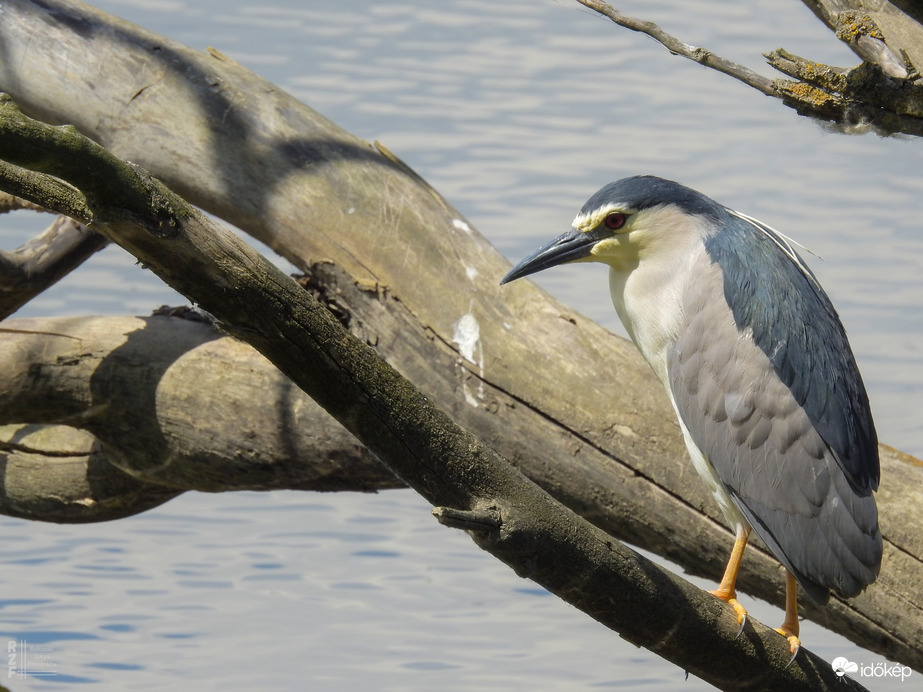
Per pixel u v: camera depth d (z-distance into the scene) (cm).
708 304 800
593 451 825
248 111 918
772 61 632
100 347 898
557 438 828
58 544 1312
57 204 500
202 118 914
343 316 880
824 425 761
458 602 1225
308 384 539
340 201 888
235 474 895
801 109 636
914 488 802
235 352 884
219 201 908
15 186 496
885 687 1107
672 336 813
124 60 930
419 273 867
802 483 760
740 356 783
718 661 654
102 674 1084
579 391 830
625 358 848
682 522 824
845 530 749
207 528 1352
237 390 870
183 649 1122
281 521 1373
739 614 651
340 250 878
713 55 644
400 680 1090
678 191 839
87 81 925
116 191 488
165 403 885
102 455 961
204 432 880
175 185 920
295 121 920
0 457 986
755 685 670
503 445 834
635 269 842
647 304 827
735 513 794
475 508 571
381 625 1174
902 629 784
